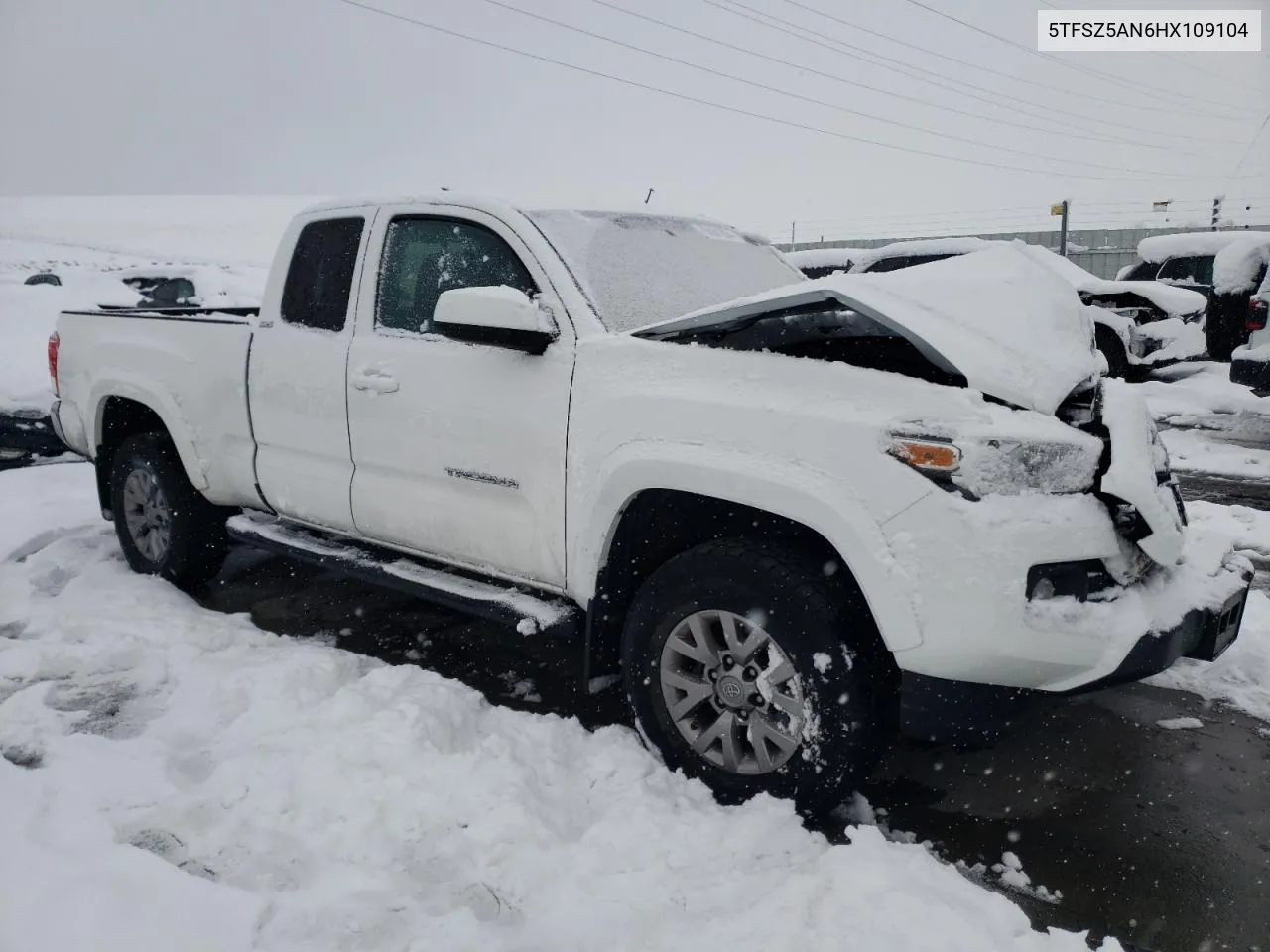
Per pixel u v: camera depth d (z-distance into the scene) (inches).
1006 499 96.5
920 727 100.4
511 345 125.2
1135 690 149.4
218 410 171.8
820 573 106.0
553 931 90.1
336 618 179.6
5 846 97.7
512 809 106.5
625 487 116.3
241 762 115.3
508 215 138.2
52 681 140.8
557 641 170.9
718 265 155.8
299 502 162.6
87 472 277.6
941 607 95.9
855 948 84.4
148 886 92.1
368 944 86.7
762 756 109.5
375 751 116.8
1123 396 108.3
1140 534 104.3
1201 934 94.4
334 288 157.9
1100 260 1037.2
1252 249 446.6
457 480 137.3
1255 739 134.0
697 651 113.3
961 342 104.5
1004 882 102.7
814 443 103.2
